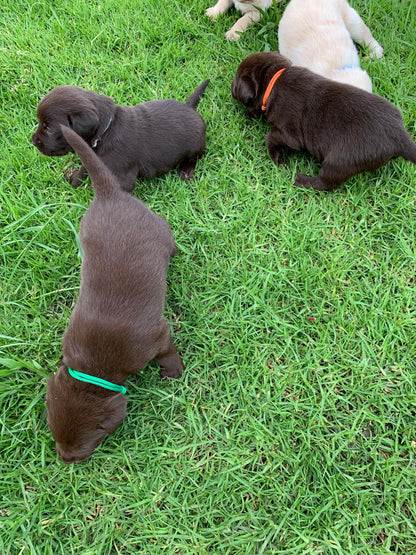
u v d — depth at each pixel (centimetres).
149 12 83
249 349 54
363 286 59
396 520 46
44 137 58
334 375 53
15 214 61
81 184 65
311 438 49
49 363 53
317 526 45
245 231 63
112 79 76
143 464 49
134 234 46
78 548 45
